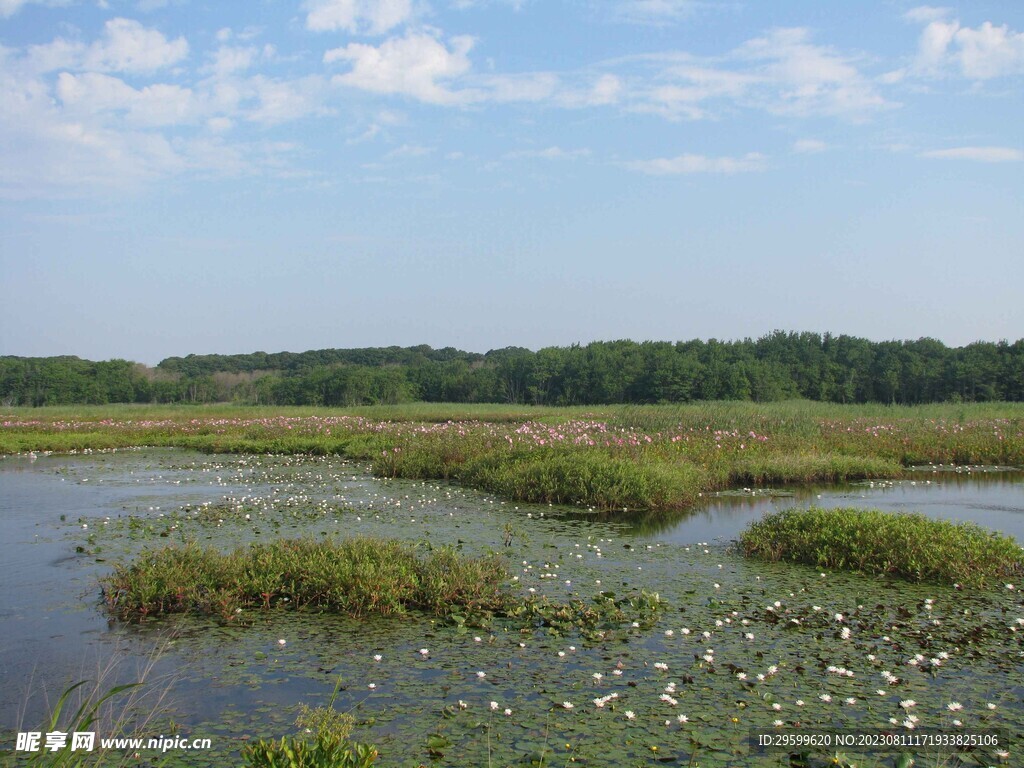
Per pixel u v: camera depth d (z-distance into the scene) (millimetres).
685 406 27656
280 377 93000
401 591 7699
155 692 5684
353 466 21469
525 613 7406
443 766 4566
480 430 22188
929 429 25078
